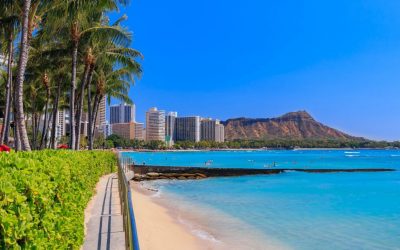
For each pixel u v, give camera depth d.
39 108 53.28
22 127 15.45
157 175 42.78
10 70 25.11
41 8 17.91
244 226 16.06
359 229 15.89
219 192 28.94
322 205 22.48
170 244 12.34
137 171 46.66
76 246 6.55
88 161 13.42
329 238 14.29
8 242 2.87
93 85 39.72
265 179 42.56
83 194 9.86
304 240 13.94
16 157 4.27
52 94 47.00
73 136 23.28
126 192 6.09
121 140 181.62
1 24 19.56
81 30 23.41
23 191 3.47
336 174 50.38
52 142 34.44
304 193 28.66
